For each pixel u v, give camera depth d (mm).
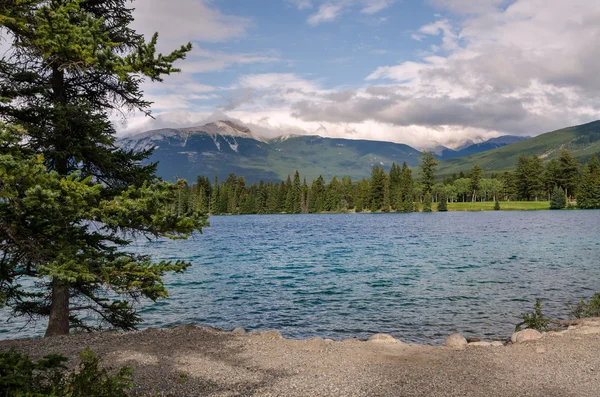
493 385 9406
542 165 165500
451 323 19703
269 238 70625
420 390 9078
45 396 5055
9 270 6391
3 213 5660
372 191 172125
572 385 9359
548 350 12219
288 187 188375
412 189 165750
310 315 21734
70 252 6219
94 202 7293
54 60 7531
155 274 7207
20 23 6102
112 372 9688
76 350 11422
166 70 6953
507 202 169000
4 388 5051
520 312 21484
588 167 145500
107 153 10891
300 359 11305
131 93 10719
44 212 5977
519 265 36875
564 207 145750
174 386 9039
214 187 180875
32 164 5762
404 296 25578
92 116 9898
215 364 10680
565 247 49031
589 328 14695
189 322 20734
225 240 67625
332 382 9523
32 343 12031
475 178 178750
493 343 13945
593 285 27688
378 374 10148
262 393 8773
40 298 13602
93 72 10633
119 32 11938
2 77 7703
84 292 12914
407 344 13570
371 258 43875
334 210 180375
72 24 6613
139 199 7223
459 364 11070
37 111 8891
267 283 30969
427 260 41375
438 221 107250
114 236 10625
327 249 53312
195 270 37344
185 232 7422
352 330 18953
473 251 47688
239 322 20703
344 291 27531
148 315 22094
